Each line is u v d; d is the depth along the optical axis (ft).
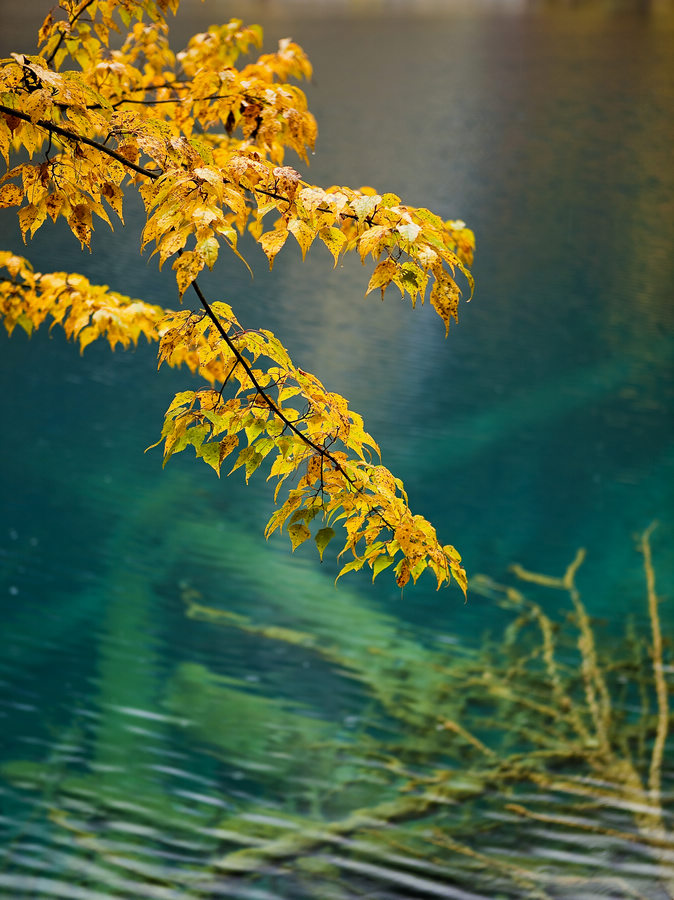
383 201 6.62
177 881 16.67
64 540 28.40
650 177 75.00
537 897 16.38
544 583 27.99
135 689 22.30
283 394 7.52
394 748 20.61
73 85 6.49
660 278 55.42
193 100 9.98
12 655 22.95
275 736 20.90
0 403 37.73
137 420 37.22
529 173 75.41
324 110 95.04
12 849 17.28
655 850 17.46
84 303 11.16
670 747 20.56
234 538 29.55
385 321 49.62
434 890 16.44
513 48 137.18
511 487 33.96
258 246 59.41
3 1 85.61
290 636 24.79
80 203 6.91
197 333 7.16
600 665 23.91
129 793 18.99
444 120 92.27
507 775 19.54
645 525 31.68
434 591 27.50
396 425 37.93
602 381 43.32
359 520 7.76
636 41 142.51
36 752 19.89
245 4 176.04
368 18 170.19
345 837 18.01
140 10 10.28
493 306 51.52
